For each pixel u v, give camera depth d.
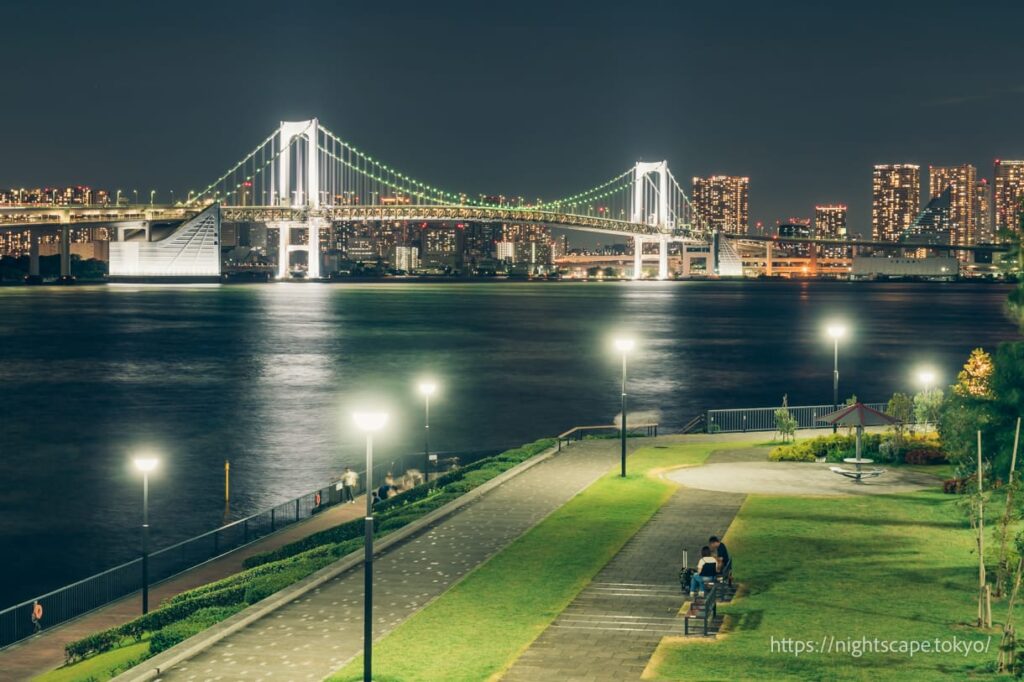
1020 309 37.72
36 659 33.09
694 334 186.00
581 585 31.91
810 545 36.06
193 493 58.88
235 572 41.41
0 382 111.94
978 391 43.03
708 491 45.25
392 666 25.64
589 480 47.97
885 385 113.19
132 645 31.02
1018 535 29.11
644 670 25.11
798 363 135.75
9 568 44.69
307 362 133.88
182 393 103.38
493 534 38.19
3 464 67.75
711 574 29.97
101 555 46.59
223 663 26.11
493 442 76.69
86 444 75.12
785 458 53.16
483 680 24.64
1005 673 24.62
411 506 43.56
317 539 41.12
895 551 35.22
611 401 99.31
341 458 69.44
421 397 101.12
